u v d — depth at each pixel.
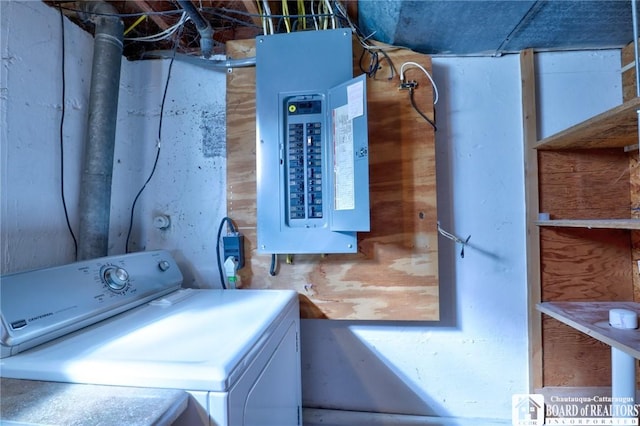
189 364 0.62
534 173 1.35
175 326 0.84
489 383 1.37
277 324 0.93
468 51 1.37
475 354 1.38
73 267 0.91
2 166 0.97
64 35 1.18
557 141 1.24
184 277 1.46
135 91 1.50
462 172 1.39
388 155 1.32
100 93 1.22
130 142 1.49
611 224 0.94
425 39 1.28
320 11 1.35
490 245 1.38
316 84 1.21
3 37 0.98
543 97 1.38
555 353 1.33
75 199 1.22
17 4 1.01
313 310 1.34
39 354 0.68
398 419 1.38
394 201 1.31
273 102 1.23
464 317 1.38
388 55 1.33
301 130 1.21
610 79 1.36
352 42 1.30
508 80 1.39
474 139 1.40
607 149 1.34
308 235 1.21
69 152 1.20
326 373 1.44
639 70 0.87
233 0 1.34
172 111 1.49
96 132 1.21
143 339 0.75
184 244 1.47
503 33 1.24
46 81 1.11
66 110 1.19
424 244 1.30
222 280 1.42
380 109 1.33
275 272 1.36
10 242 0.99
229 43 1.40
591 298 1.33
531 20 1.16
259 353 0.76
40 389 0.61
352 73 1.19
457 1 1.06
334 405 1.43
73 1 1.15
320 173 1.21
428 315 1.29
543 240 1.34
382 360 1.41
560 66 1.38
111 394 0.59
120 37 1.28
